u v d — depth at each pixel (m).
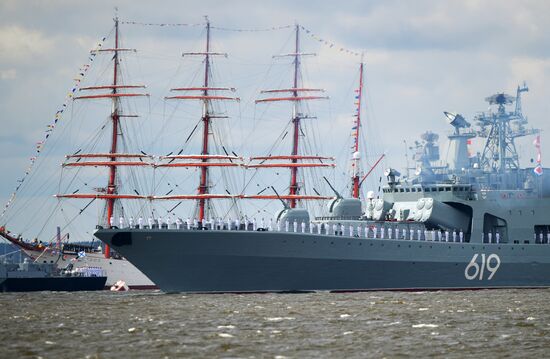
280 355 194.25
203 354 195.38
